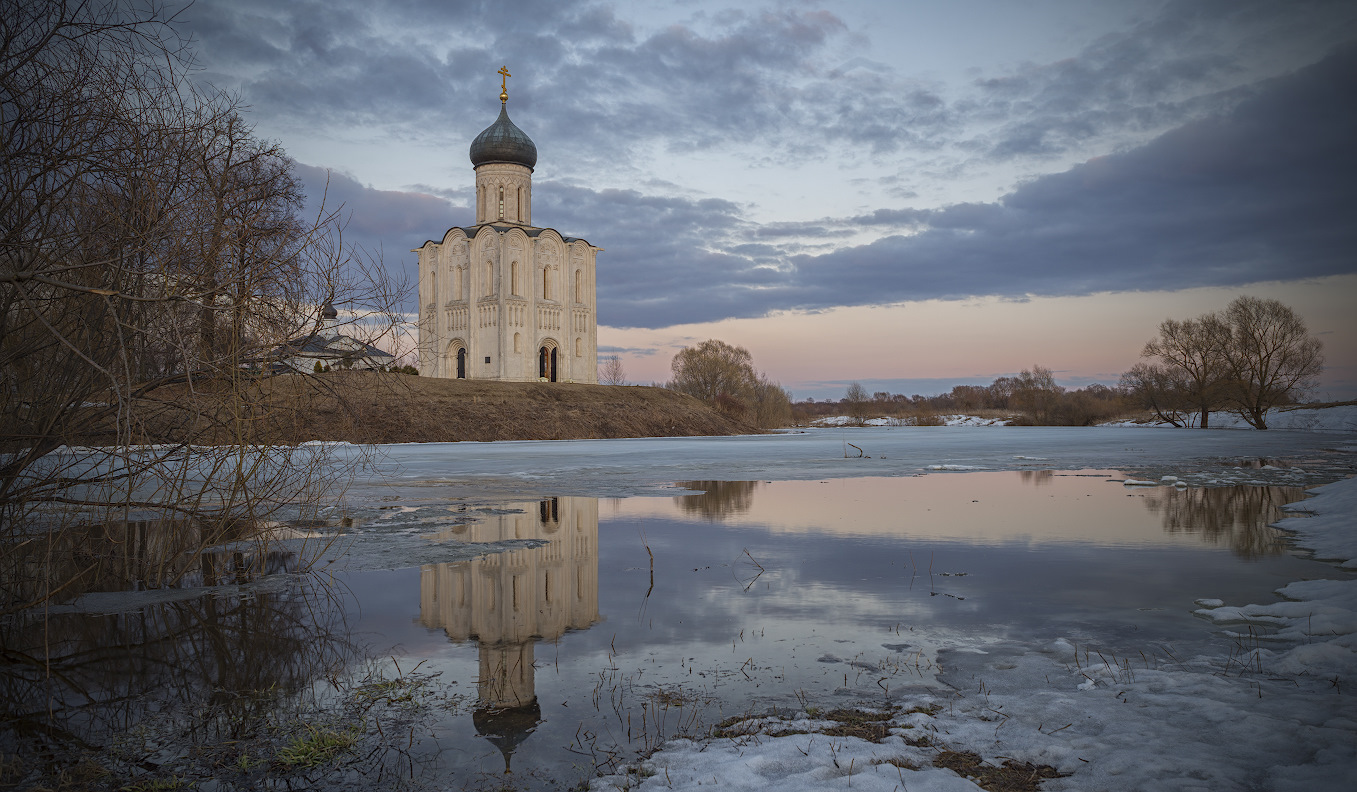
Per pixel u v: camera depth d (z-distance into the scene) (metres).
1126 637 6.89
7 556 7.86
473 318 72.31
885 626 7.34
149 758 4.72
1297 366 60.38
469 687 5.85
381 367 9.52
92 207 7.49
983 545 11.56
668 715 5.23
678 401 72.25
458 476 23.14
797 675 5.99
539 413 56.31
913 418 111.81
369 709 5.44
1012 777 4.20
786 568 9.98
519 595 8.64
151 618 7.80
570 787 4.24
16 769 4.58
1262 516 14.34
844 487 20.16
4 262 6.81
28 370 7.52
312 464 10.24
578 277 78.62
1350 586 8.07
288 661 6.50
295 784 4.35
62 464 7.93
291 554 11.00
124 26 7.04
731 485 20.61
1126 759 4.33
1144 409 79.00
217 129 8.30
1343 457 29.58
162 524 10.28
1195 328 64.50
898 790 4.01
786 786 4.08
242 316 8.16
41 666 6.44
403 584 9.19
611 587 9.00
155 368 8.30
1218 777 4.09
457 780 4.36
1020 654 6.46
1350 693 5.29
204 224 8.01
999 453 34.19
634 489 19.58
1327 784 3.93
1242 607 7.88
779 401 100.06
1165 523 13.60
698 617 7.71
